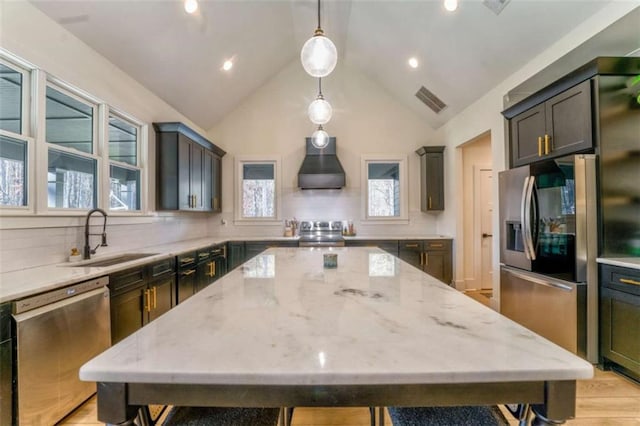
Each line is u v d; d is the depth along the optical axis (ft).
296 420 5.94
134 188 11.45
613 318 7.13
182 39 10.84
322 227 17.70
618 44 8.25
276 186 17.78
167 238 13.44
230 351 2.57
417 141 17.87
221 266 14.99
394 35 13.12
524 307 9.01
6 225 6.56
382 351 2.57
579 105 7.84
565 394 2.38
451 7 10.08
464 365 2.35
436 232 17.89
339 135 17.92
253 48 14.35
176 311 3.59
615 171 7.47
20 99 7.04
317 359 2.43
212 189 16.16
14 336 4.88
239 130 17.84
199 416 3.21
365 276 5.61
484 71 11.82
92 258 8.53
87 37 8.48
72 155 8.47
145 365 2.35
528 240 8.51
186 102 14.07
